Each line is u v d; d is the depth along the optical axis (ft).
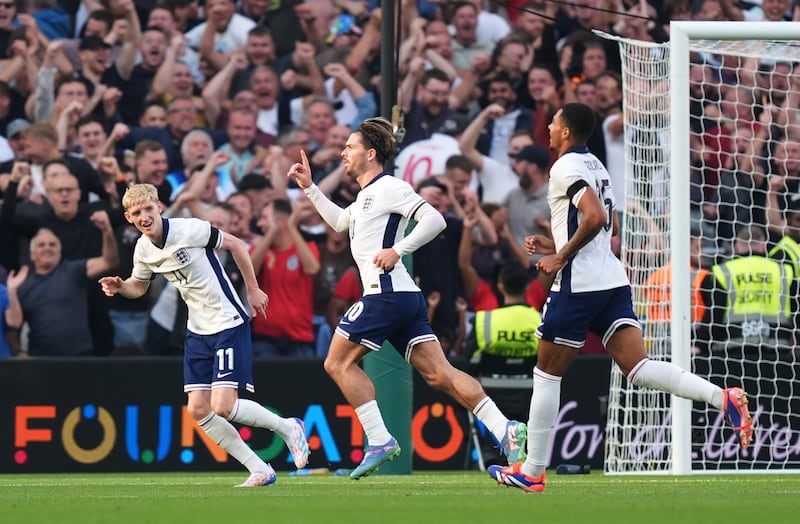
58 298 130.93
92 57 142.20
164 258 80.18
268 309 132.46
